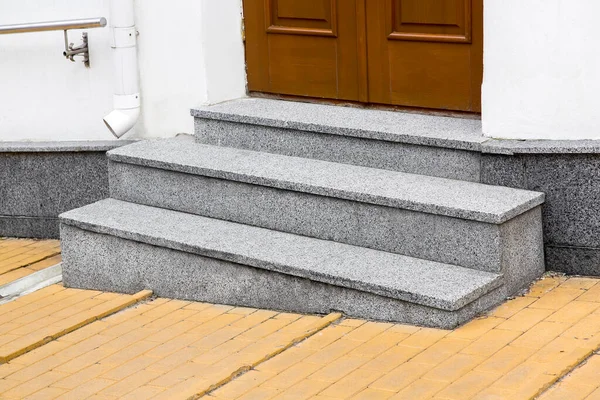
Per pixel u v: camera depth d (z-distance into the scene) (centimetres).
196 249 486
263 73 570
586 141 466
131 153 538
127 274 511
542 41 464
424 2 521
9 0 588
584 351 411
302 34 555
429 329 437
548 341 420
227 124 541
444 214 456
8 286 538
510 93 473
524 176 472
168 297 503
